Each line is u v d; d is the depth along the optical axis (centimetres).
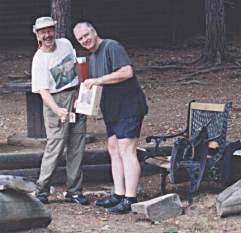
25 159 877
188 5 2319
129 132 741
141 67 1870
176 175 775
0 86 1678
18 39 2234
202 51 1925
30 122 1009
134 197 751
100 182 901
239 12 2338
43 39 760
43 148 978
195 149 779
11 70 1891
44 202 786
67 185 799
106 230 689
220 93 1574
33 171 877
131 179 748
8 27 2230
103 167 898
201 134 761
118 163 765
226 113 778
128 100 740
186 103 1445
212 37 1852
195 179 757
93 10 2275
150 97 1537
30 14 2234
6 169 873
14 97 1579
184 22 2319
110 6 2280
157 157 826
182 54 2091
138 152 861
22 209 654
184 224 703
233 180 797
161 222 714
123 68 729
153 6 2295
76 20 2264
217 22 1853
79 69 750
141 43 2294
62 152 788
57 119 773
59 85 767
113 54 731
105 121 755
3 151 966
